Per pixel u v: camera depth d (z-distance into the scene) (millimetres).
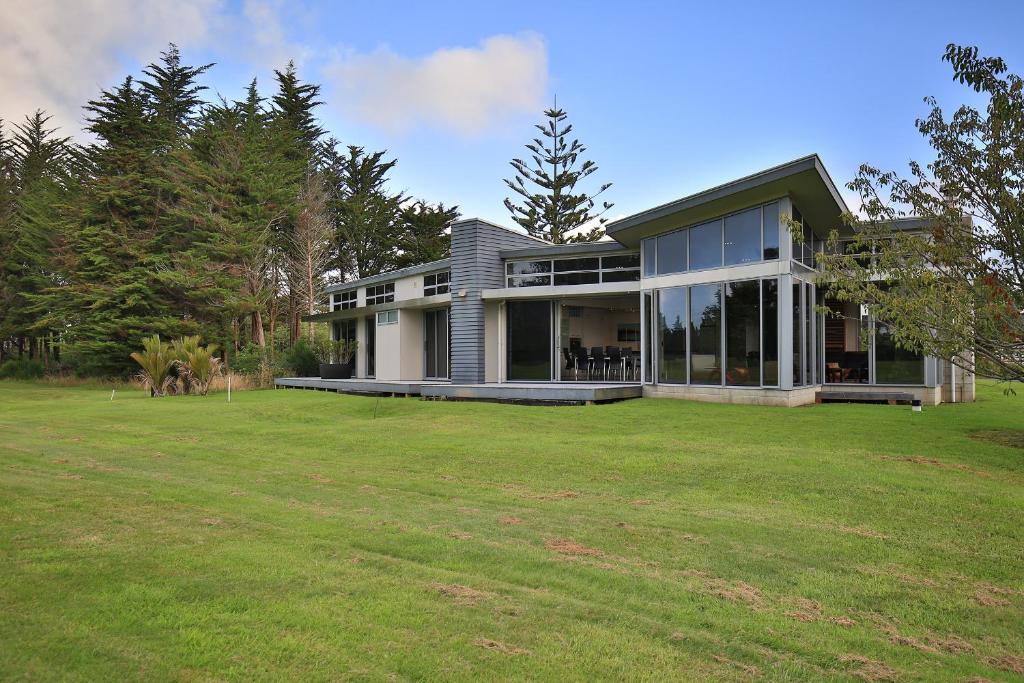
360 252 42188
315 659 3229
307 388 23734
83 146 36969
